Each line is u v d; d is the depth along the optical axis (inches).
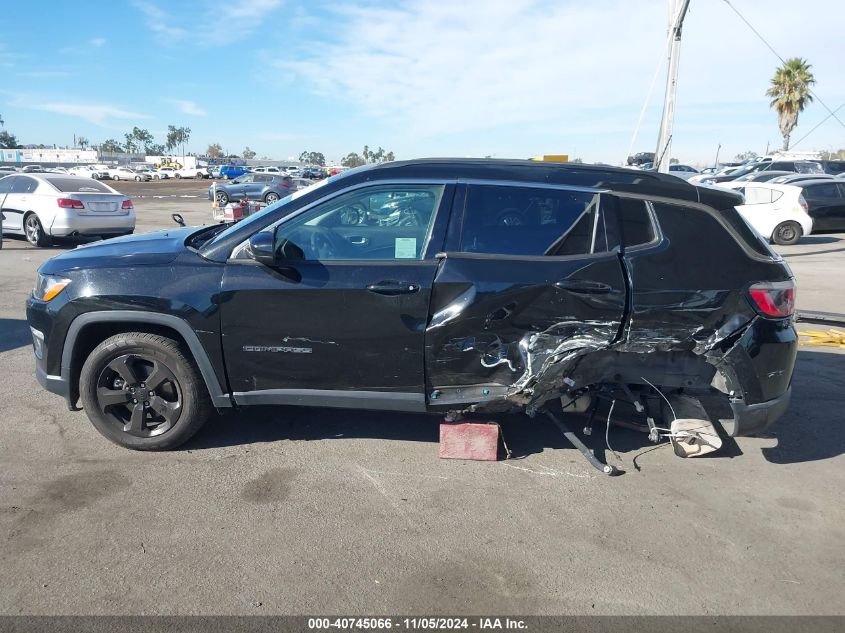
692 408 170.1
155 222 775.7
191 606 110.2
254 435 175.6
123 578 116.6
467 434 163.0
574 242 150.9
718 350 150.5
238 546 126.9
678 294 148.2
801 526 139.3
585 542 131.4
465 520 137.9
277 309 151.2
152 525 133.0
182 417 160.7
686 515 142.3
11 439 169.8
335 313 150.3
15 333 270.7
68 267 159.9
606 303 148.0
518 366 151.6
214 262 154.8
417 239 152.9
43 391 203.2
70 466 156.5
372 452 167.5
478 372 152.6
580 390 169.5
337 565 122.0
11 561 120.3
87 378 160.2
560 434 181.2
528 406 158.1
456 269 148.1
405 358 151.6
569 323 148.9
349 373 154.3
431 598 114.0
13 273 408.5
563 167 159.0
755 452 173.8
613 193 151.9
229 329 153.3
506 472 159.0
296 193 163.3
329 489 149.0
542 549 128.6
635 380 162.2
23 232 525.0
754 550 130.3
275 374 155.9
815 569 124.9
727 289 148.9
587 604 113.7
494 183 153.9
